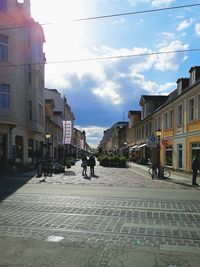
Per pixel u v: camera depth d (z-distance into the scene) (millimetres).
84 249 6418
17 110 31469
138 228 8281
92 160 28266
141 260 5832
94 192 15609
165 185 19641
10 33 29391
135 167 42000
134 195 14719
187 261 5824
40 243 6773
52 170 28422
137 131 57094
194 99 26531
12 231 7777
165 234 7734
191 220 9367
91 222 8852
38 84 37688
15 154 31141
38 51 37719
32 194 14609
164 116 36562
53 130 58031
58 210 10547
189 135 27781
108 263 5660
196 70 26812
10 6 29312
